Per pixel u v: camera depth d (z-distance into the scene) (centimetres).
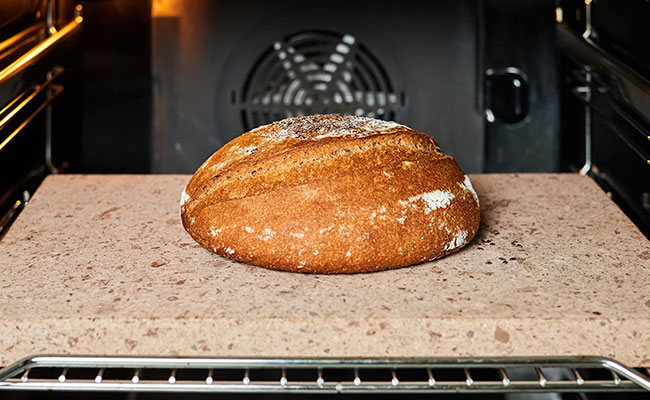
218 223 71
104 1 108
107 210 83
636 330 63
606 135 95
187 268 71
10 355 64
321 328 63
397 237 69
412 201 70
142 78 112
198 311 64
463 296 66
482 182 89
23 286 68
